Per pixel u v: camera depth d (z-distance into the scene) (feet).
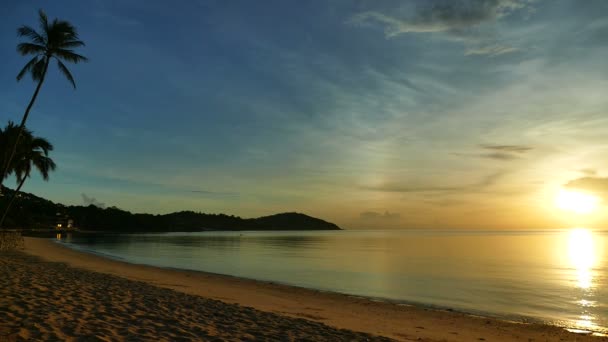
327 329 32.99
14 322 24.16
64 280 48.03
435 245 321.32
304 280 94.22
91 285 45.70
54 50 84.58
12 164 116.37
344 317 47.11
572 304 67.05
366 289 80.94
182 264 130.31
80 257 119.34
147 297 40.57
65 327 24.22
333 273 110.32
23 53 83.35
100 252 165.68
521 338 41.68
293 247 265.34
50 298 33.58
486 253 216.74
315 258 168.25
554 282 96.02
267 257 171.32
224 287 70.03
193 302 40.86
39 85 85.97
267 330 29.91
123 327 25.82
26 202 482.28
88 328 24.52
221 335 26.53
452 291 80.18
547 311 60.80
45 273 55.47
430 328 44.11
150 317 30.04
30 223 407.64
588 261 163.12
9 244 114.42
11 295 33.22
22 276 47.62
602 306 65.16
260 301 55.62
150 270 93.97
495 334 42.96
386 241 415.64
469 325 47.42
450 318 51.70
